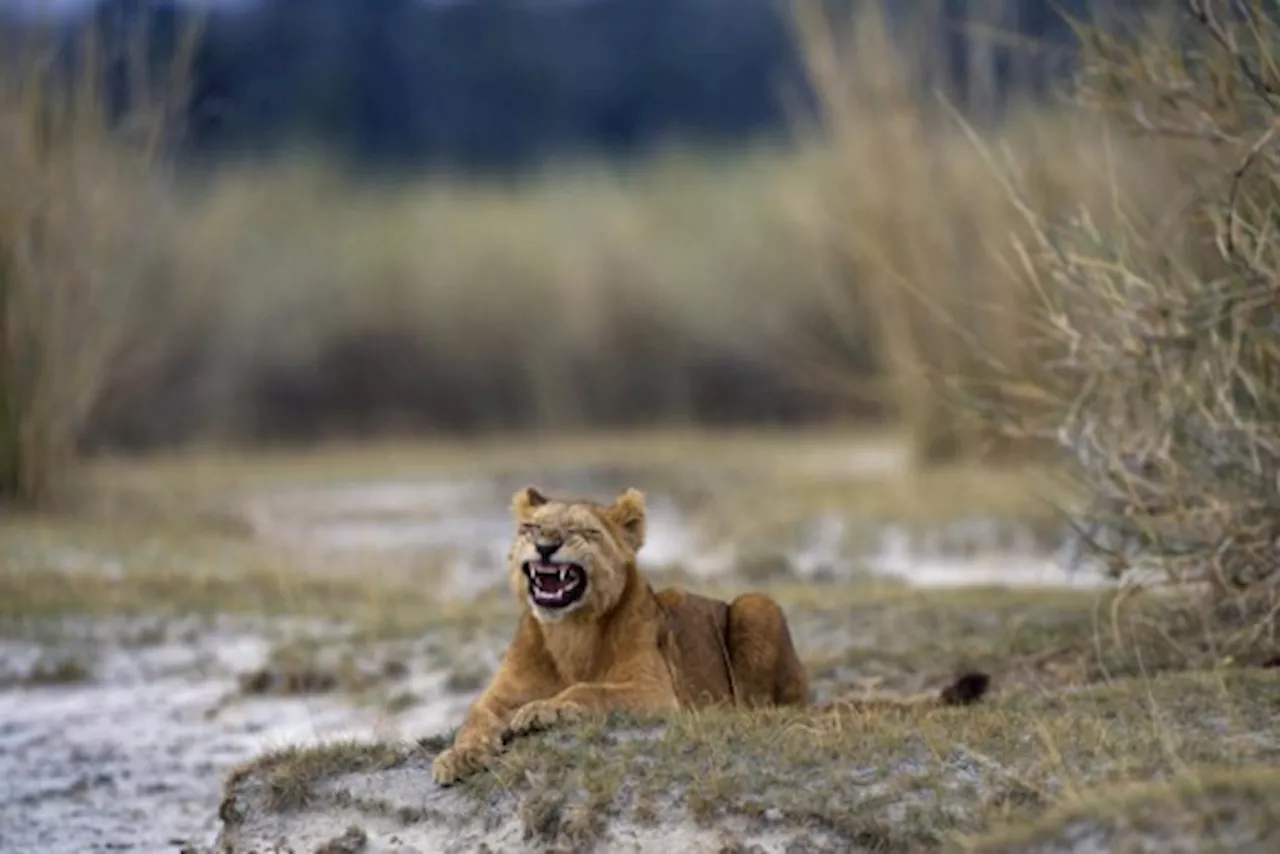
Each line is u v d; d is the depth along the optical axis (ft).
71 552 78.54
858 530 84.43
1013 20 92.43
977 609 60.34
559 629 44.19
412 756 43.55
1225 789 34.14
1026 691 48.01
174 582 70.85
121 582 70.95
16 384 89.71
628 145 248.93
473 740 42.11
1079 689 45.62
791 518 89.35
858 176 97.81
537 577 43.57
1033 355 65.26
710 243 175.52
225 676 60.23
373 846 40.65
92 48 92.84
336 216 182.50
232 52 203.72
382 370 172.04
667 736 40.91
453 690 57.21
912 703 44.52
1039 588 64.64
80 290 91.81
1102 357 52.49
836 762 39.68
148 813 48.55
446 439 165.37
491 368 173.37
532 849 38.91
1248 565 50.57
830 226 113.19
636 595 44.47
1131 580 52.54
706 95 255.50
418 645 61.46
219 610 66.85
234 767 45.21
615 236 177.78
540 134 245.86
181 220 158.92
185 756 52.60
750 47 260.83
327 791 42.78
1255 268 47.98
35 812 48.62
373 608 66.49
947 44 101.40
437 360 173.06
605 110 253.24
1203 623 50.78
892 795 38.11
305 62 228.43
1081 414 55.67
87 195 91.30
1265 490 49.55
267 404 167.53
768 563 76.13
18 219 88.89
